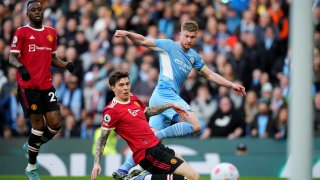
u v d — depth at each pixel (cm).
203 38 4478
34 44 2466
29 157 2570
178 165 2283
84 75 4319
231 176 2156
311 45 1727
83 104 4159
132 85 4194
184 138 3822
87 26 4638
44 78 2492
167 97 2641
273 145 3781
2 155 3809
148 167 2320
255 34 4400
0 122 4184
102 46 4456
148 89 4128
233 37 4462
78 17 4694
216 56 4300
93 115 4128
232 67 4259
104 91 4166
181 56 2653
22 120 4150
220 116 3947
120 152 3769
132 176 2439
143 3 4738
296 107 1734
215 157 3753
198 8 4656
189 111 2622
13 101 4188
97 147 2323
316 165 3691
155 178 2273
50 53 2509
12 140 3869
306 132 1728
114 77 2328
